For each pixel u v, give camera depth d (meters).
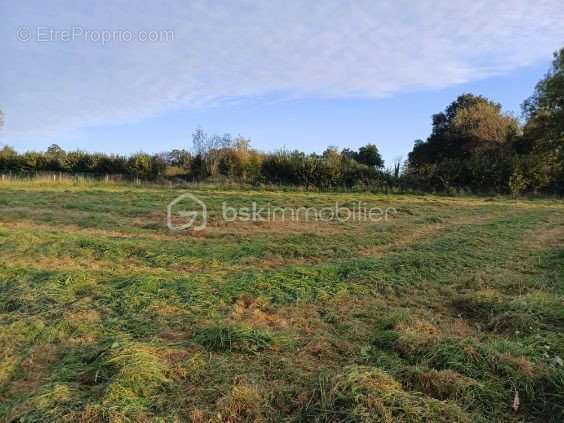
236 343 3.71
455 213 13.74
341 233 9.79
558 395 2.96
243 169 22.97
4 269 5.82
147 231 9.58
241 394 2.93
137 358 3.27
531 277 6.18
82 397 2.91
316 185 21.86
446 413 2.71
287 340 3.87
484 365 3.33
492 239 9.05
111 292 5.03
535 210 14.90
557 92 21.67
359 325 4.37
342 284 5.55
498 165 21.02
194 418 2.76
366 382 2.95
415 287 5.65
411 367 3.28
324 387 2.97
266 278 5.64
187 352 3.61
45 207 12.42
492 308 4.70
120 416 2.69
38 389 3.00
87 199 14.39
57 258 6.73
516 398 2.97
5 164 25.11
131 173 23.73
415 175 21.97
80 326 4.10
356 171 22.20
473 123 28.50
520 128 26.38
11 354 3.60
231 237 9.07
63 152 25.64
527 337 3.97
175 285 5.28
